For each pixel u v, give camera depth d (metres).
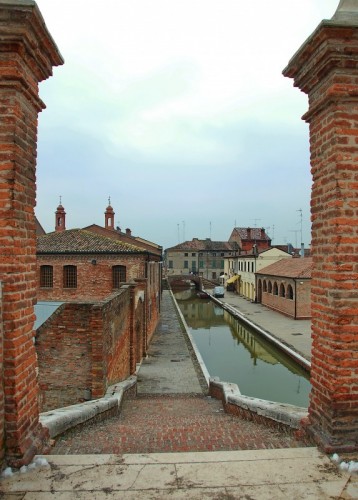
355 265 4.57
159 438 6.28
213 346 30.02
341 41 4.42
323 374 4.87
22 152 4.57
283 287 41.41
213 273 96.38
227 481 4.10
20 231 4.51
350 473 4.23
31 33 4.42
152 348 24.75
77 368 11.62
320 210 4.98
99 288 27.78
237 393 10.09
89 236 30.06
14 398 4.36
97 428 7.05
